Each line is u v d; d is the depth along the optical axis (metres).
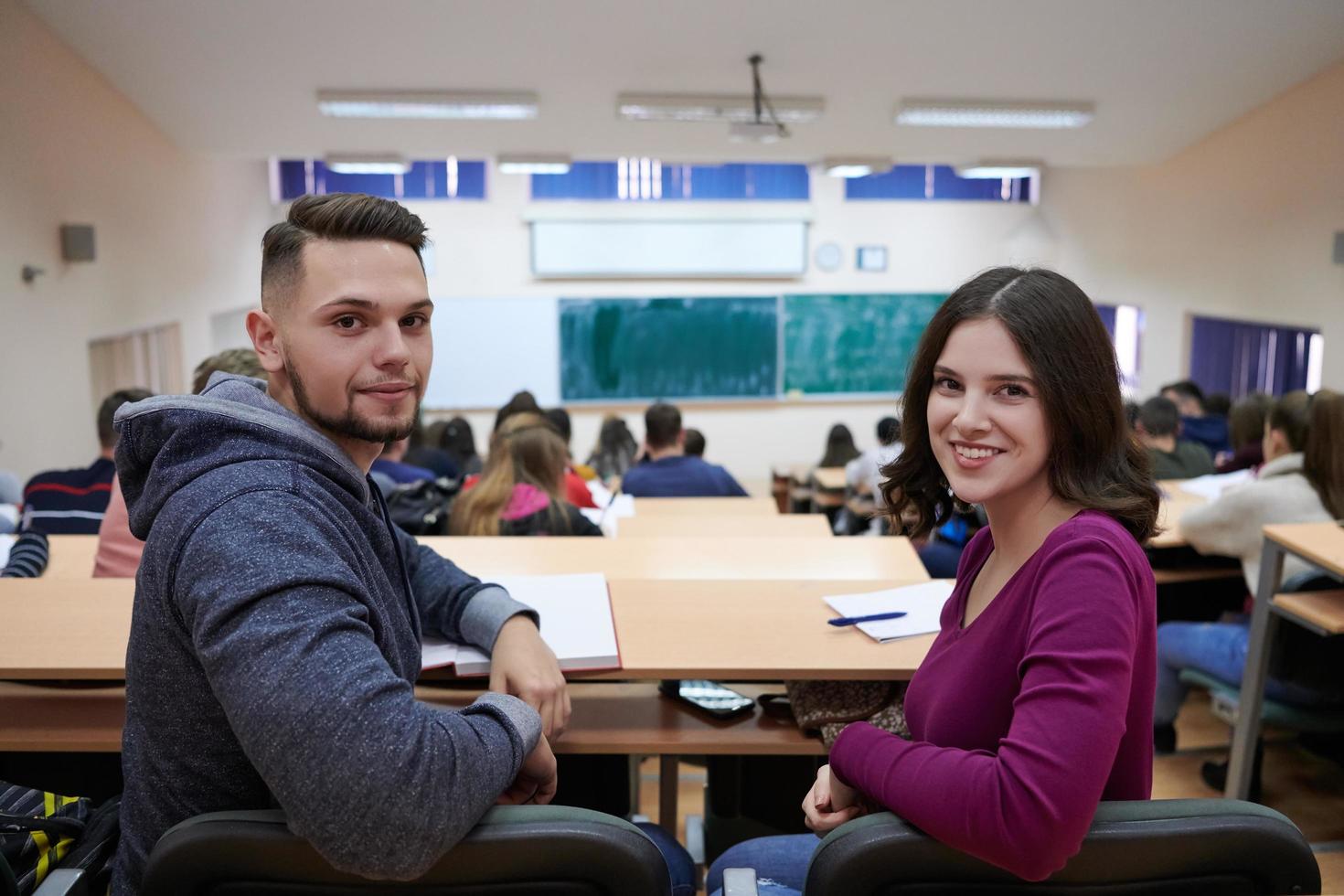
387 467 3.14
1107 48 5.28
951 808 0.81
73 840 1.12
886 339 9.23
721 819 1.90
